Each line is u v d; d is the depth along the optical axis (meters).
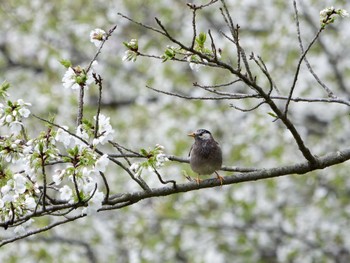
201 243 15.09
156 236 15.02
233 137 15.75
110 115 17.30
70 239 15.35
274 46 15.78
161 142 15.88
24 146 6.00
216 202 15.54
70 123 15.99
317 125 16.23
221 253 14.92
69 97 16.09
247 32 16.94
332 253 14.71
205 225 14.95
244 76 6.36
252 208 14.71
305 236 14.85
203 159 9.23
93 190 6.01
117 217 15.52
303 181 15.20
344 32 15.88
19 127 6.11
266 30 17.00
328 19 6.44
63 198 5.99
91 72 6.37
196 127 15.81
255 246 14.95
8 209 6.02
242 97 6.61
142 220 15.17
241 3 16.80
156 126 16.61
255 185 15.30
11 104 6.11
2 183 5.83
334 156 7.64
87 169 5.83
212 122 15.91
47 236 14.48
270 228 14.98
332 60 15.73
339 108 15.73
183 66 16.94
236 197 14.84
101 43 6.52
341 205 14.98
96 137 6.09
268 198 15.19
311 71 7.66
